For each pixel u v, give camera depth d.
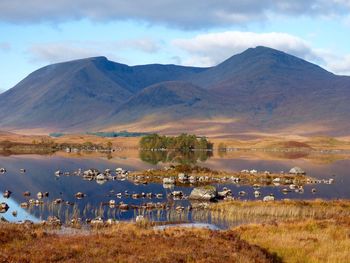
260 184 95.06
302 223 39.22
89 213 56.12
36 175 107.75
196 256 23.14
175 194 74.69
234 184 94.06
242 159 199.50
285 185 94.69
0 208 59.12
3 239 27.03
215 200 70.25
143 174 106.69
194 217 52.41
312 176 116.00
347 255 28.08
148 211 57.78
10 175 106.94
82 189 82.62
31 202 64.38
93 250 24.03
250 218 51.78
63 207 61.12
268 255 27.17
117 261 22.00
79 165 145.50
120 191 80.06
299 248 29.94
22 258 22.19
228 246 26.12
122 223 45.66
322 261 27.27
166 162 167.25
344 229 36.25
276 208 55.31
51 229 40.38
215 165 154.50
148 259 22.22
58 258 22.47
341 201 63.72
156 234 30.23
